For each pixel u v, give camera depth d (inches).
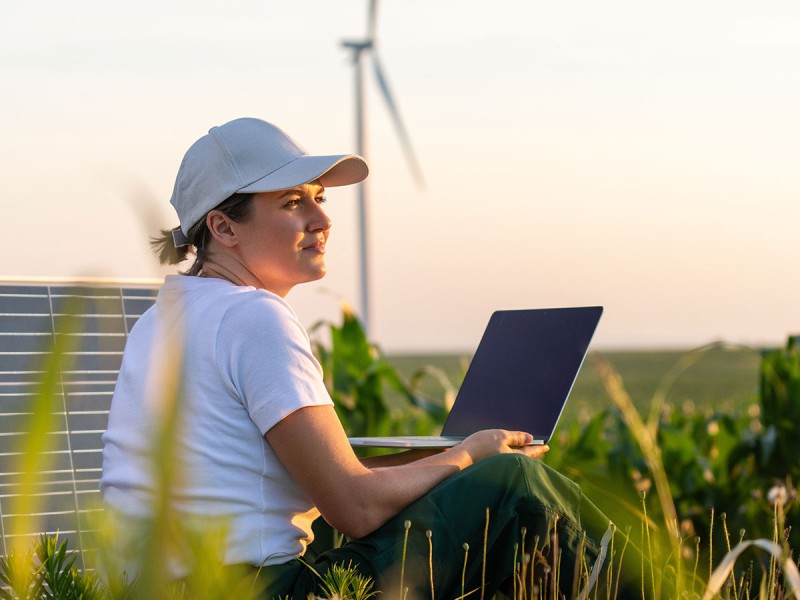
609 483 167.8
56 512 107.4
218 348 83.8
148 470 28.9
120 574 51.9
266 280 96.1
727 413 214.2
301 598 81.1
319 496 83.4
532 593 81.7
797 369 171.6
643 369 1940.2
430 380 1369.3
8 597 57.7
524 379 108.4
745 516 163.8
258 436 83.8
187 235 97.3
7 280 114.9
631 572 88.2
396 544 83.0
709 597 60.5
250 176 92.7
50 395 26.2
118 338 118.9
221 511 81.7
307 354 85.0
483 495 86.0
